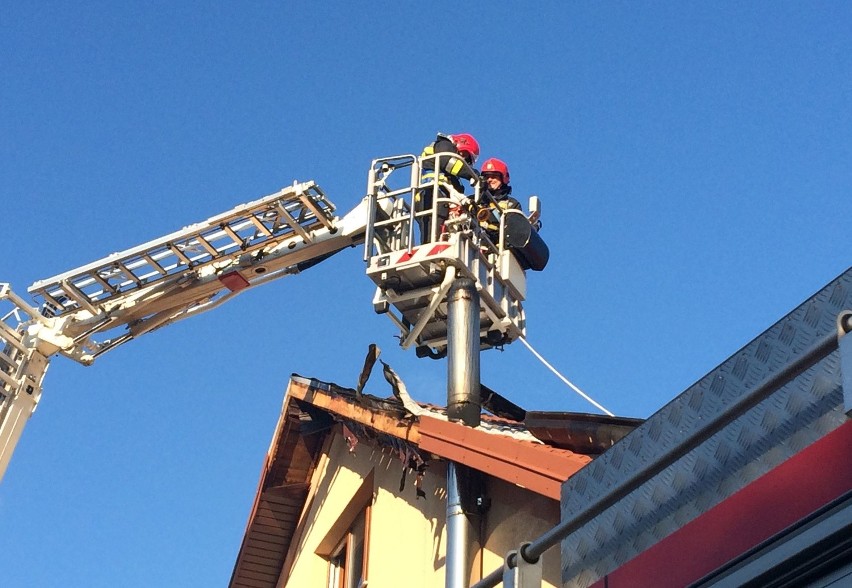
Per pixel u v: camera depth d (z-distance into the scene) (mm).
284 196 13359
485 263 9805
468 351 9180
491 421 9430
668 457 4840
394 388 9656
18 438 14156
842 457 4430
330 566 11945
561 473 7438
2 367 14234
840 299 4828
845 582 4230
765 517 4656
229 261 14031
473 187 9883
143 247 14031
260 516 12852
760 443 4891
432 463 9492
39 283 14344
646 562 5195
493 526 8477
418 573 9547
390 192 9953
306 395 11586
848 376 4316
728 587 4621
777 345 5031
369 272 9625
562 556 5824
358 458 11430
